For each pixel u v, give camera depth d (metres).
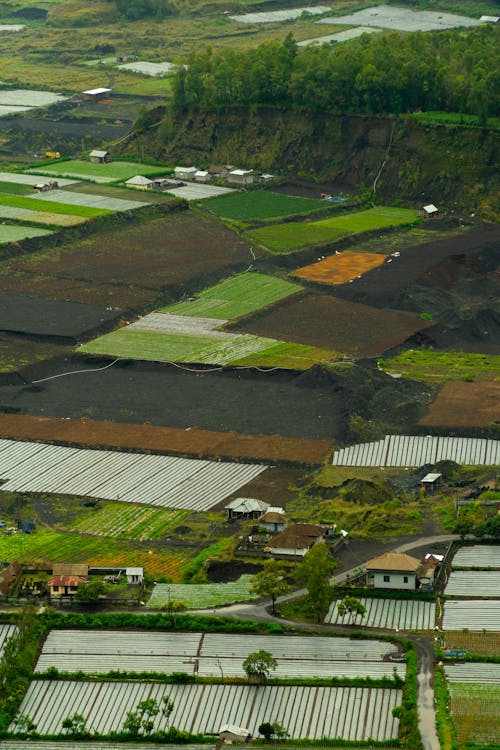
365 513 165.62
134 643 139.00
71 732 123.50
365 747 119.00
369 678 128.88
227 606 145.12
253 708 126.50
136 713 124.75
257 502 169.50
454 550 155.75
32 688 131.50
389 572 146.12
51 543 163.00
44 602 148.62
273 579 144.00
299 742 120.25
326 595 140.25
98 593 147.38
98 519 169.88
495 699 124.38
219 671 132.50
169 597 147.38
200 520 168.50
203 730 123.94
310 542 155.50
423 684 127.44
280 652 135.62
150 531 165.75
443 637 136.38
